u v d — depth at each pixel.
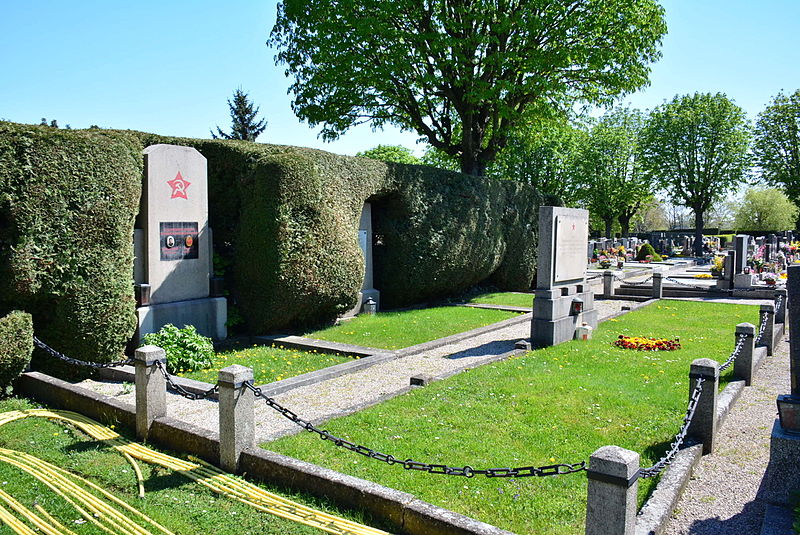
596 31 20.62
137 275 11.33
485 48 21.02
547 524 4.60
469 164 23.39
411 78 21.14
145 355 6.47
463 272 19.72
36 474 5.55
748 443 6.41
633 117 53.00
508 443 6.32
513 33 20.58
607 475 3.58
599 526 3.64
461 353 11.86
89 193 9.47
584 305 13.56
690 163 47.16
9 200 8.59
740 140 46.00
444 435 6.57
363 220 17.12
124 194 10.01
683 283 23.12
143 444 6.44
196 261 12.38
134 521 4.64
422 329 14.22
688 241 49.28
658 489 5.02
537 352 11.20
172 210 11.80
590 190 50.72
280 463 5.31
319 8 20.77
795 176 45.94
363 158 15.88
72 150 9.30
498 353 11.71
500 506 4.88
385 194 16.95
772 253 30.02
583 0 20.55
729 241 53.97
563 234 12.47
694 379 6.12
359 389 9.08
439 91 22.56
